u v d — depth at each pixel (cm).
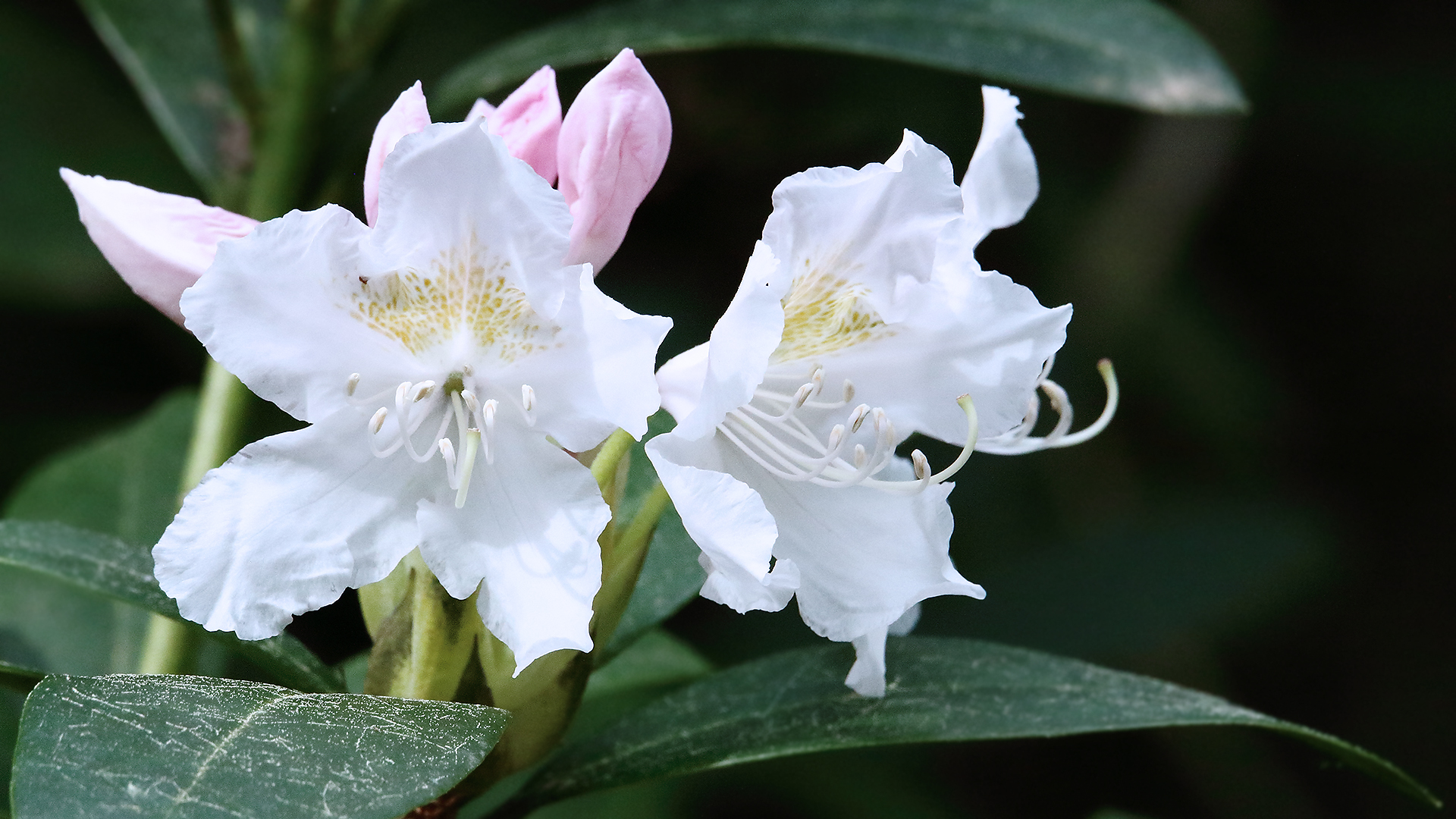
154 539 85
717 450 64
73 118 105
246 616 61
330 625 101
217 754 58
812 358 65
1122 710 65
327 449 62
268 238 61
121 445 89
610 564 64
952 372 65
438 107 79
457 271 62
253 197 79
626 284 110
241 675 82
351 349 62
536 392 63
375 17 80
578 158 64
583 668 64
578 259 64
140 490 87
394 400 63
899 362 65
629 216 64
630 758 67
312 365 62
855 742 65
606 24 79
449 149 61
